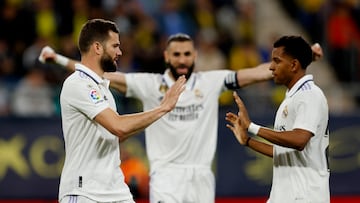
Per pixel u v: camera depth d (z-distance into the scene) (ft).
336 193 126.31
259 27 164.45
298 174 64.44
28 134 119.24
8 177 118.42
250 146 67.10
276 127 66.69
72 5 139.13
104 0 143.43
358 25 155.94
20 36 133.69
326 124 65.21
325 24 155.33
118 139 63.87
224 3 155.12
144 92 78.28
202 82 77.56
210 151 77.15
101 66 63.36
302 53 64.80
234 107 125.59
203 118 77.05
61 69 124.77
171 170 76.43
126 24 140.15
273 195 66.03
